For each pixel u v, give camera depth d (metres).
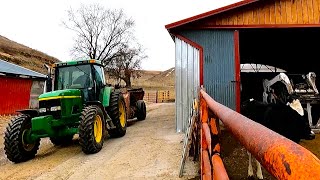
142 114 12.25
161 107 20.66
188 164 4.85
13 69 20.11
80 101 6.73
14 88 18.42
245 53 14.46
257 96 12.52
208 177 1.70
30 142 6.00
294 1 8.25
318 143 5.96
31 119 5.88
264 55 14.91
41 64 60.53
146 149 6.18
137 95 12.63
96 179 4.44
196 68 8.34
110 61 39.41
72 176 4.66
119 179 4.36
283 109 4.47
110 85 8.37
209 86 8.25
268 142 0.53
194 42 8.38
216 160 1.43
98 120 6.39
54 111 6.06
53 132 6.04
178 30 8.48
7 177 4.84
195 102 5.06
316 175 0.37
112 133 7.97
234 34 8.33
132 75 42.38
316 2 8.25
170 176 4.34
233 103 8.18
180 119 8.45
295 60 14.81
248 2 8.06
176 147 6.15
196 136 4.85
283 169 0.44
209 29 8.38
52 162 5.67
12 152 5.68
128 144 6.89
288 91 7.71
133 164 5.10
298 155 0.42
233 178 4.25
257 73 12.62
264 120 4.52
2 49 59.12
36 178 4.66
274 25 8.22
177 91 8.55
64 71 7.45
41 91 21.86
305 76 8.07
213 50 8.33
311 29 8.83
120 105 8.35
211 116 1.78
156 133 8.31
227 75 8.26
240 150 5.50
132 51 40.53
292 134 4.39
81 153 6.31
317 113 8.55
